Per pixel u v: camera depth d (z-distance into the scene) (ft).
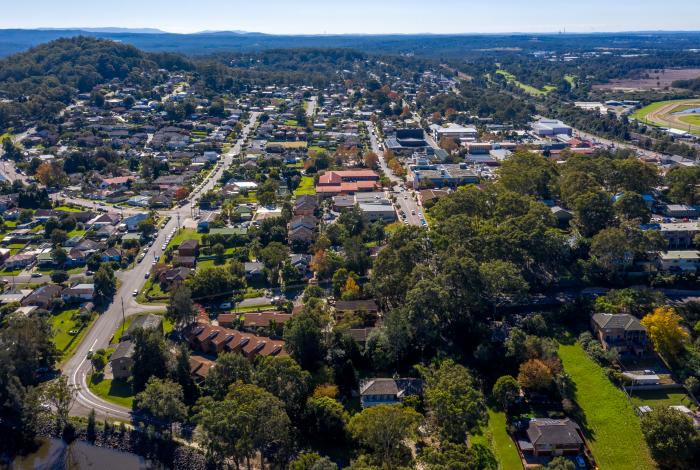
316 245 599.16
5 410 369.09
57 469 332.39
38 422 359.46
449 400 326.03
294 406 350.64
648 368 401.29
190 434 347.77
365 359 409.28
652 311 451.12
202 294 506.07
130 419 361.10
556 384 377.09
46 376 405.18
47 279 555.69
